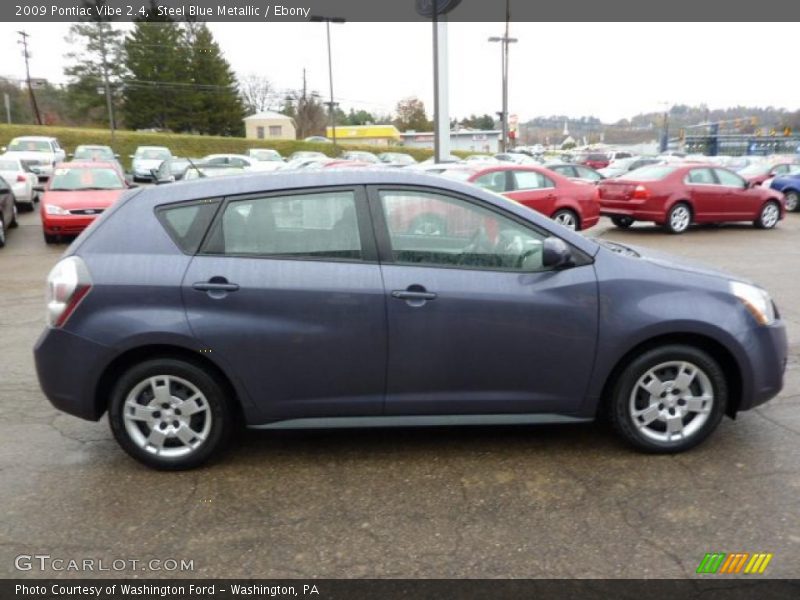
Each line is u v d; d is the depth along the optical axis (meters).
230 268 3.50
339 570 2.80
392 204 3.60
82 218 12.19
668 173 13.91
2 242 12.24
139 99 59.62
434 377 3.60
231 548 2.96
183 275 3.48
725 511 3.19
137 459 3.65
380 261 3.55
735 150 54.44
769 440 3.95
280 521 3.17
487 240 3.63
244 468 3.71
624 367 3.68
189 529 3.11
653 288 3.62
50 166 26.39
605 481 3.50
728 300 3.67
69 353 3.49
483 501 3.32
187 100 60.22
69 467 3.74
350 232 3.57
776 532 3.01
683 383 3.71
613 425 3.76
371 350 3.54
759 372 3.70
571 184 12.48
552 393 3.66
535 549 2.92
